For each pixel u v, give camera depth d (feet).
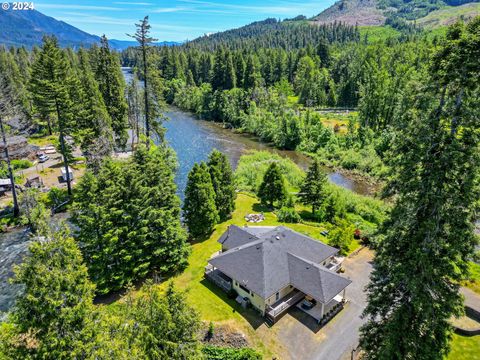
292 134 254.88
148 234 95.96
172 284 54.29
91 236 87.30
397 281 52.39
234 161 215.92
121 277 89.81
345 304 88.22
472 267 96.37
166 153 179.63
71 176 157.99
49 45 136.36
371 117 248.93
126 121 212.64
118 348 44.01
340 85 360.28
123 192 91.66
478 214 47.24
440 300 50.14
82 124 176.86
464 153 44.88
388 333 55.16
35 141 220.84
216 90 346.54
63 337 42.93
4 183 147.33
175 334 49.37
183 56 466.70
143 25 140.36
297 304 87.40
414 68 251.19
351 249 114.93
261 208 149.18
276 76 424.87
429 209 49.06
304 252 98.99
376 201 152.15
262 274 86.17
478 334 75.97
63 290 44.47
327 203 140.36
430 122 47.62
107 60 202.49
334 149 235.40
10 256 111.65
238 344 75.61
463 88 44.24
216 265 94.58
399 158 51.83
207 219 119.14
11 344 43.70
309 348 74.38
